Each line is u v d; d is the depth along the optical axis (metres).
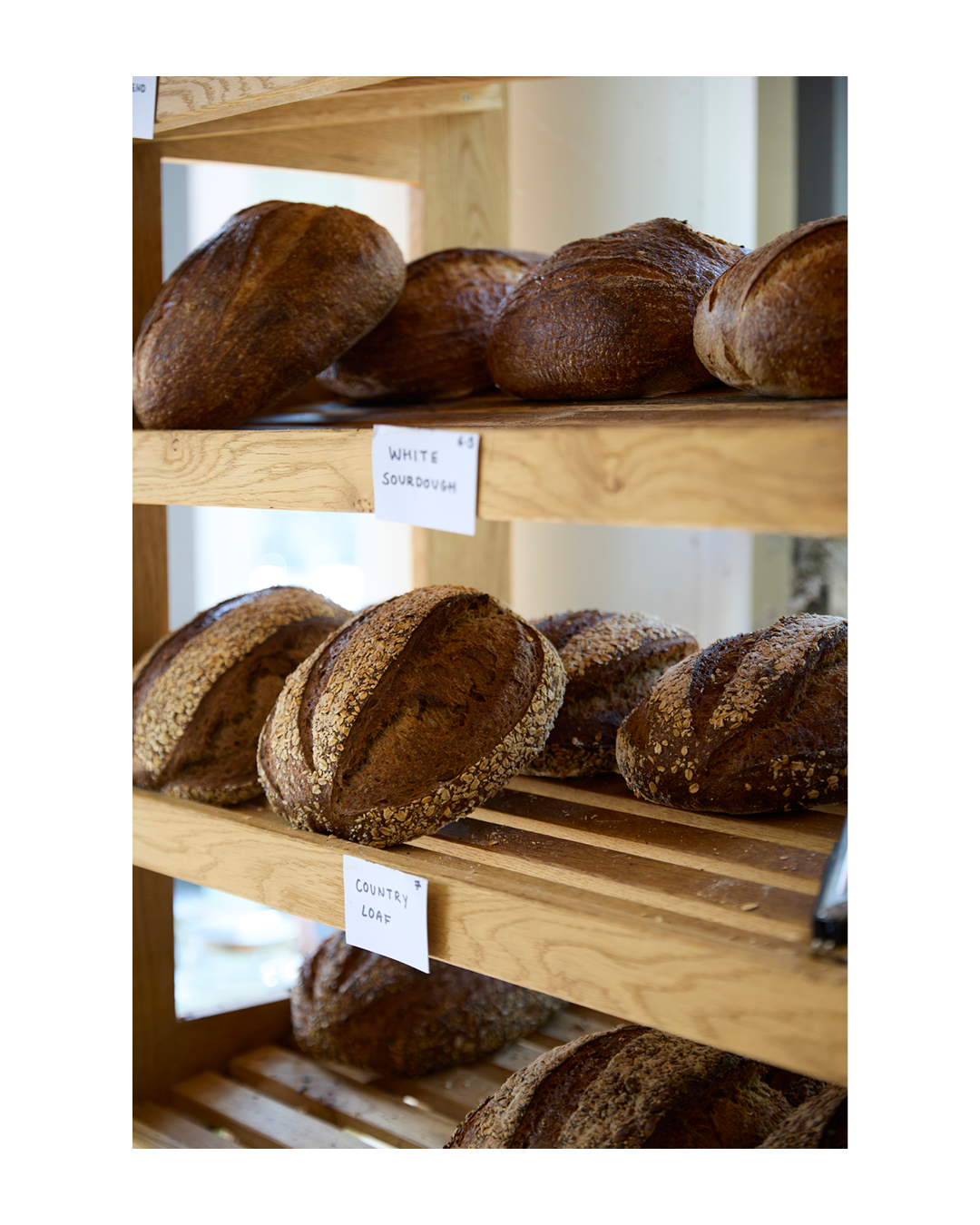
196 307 1.07
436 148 1.51
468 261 1.29
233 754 1.11
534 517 0.71
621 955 0.71
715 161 1.68
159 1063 1.37
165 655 1.17
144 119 1.12
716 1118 0.88
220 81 1.05
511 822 0.97
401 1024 1.27
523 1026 1.33
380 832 0.90
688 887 0.79
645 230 1.02
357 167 1.42
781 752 0.92
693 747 0.93
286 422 1.12
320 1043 1.31
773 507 0.60
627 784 1.03
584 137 1.60
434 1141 1.18
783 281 0.76
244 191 2.58
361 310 1.12
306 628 1.19
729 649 1.01
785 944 0.67
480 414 0.96
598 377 0.97
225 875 1.00
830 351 0.75
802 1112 0.85
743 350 0.78
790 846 0.88
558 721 1.08
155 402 1.08
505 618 0.98
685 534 1.73
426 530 1.57
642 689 1.13
